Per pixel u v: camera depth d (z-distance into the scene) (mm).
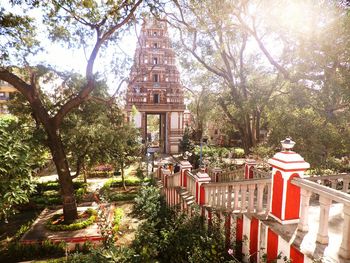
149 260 7820
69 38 12039
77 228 11758
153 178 18078
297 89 10312
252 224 5262
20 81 11539
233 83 17594
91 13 10727
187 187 9945
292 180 4566
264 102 14500
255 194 8078
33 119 14922
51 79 13570
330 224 4738
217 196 7023
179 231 7816
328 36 8664
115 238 10625
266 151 11219
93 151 15422
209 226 6965
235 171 11781
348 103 8930
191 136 38719
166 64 34594
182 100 35469
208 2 10508
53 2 9812
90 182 21484
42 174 24953
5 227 13141
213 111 29062
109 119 16047
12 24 10844
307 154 8906
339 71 8883
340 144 8906
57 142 12273
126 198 16812
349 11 7902
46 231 11617
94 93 14578
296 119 9492
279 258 4285
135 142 19484
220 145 43875
